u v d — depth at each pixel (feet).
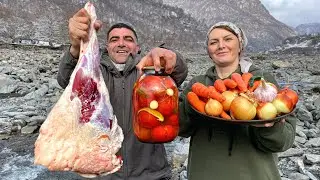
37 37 407.23
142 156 13.00
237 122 9.22
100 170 9.18
